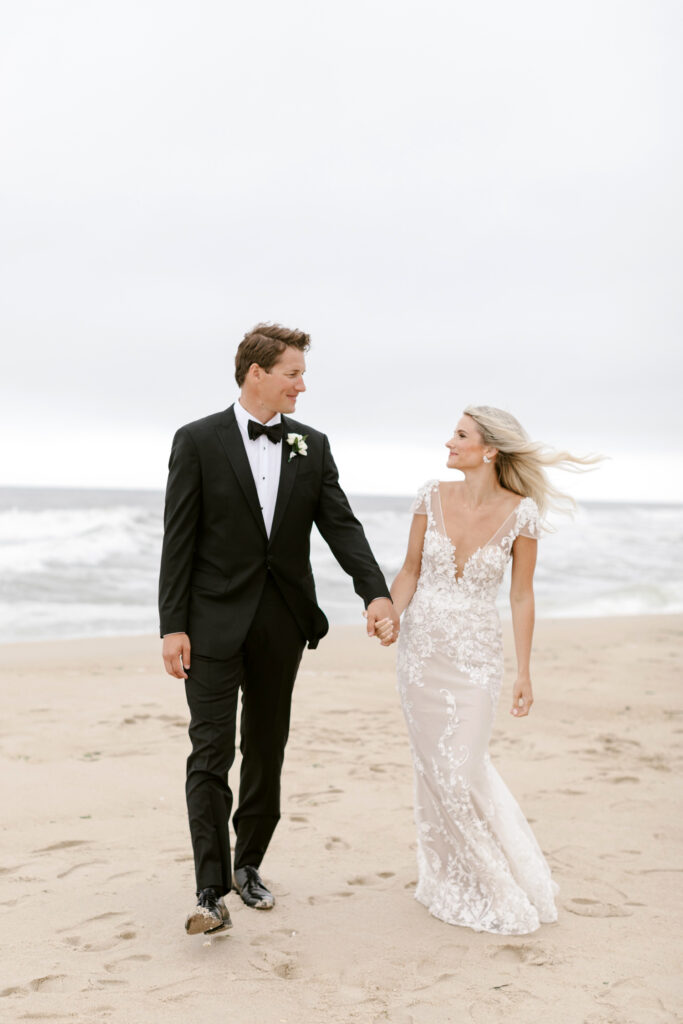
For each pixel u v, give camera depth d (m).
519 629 3.97
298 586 3.66
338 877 4.22
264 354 3.57
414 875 4.27
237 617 3.53
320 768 6.20
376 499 87.69
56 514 26.73
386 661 11.27
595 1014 2.96
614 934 3.61
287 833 4.84
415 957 3.38
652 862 4.45
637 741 7.12
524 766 6.34
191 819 3.38
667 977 3.24
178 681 9.53
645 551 35.38
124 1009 2.93
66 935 3.51
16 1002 2.97
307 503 3.68
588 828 4.98
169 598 3.53
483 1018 2.93
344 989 3.12
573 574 27.95
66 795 5.43
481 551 3.87
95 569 23.03
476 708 3.79
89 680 9.52
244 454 3.59
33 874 4.16
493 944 3.50
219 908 3.25
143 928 3.59
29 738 6.86
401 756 6.59
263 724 3.69
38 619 16.48
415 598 3.98
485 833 3.72
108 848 4.54
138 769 6.07
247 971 3.23
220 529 3.56
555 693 9.02
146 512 27.72
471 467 3.94
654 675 10.03
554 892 3.93
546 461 3.97
